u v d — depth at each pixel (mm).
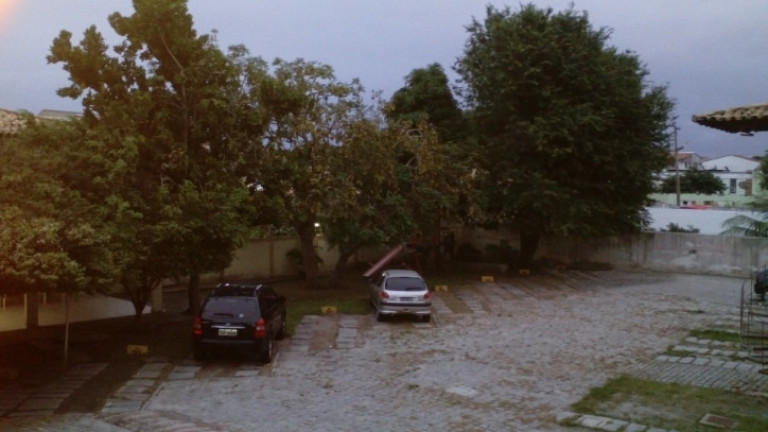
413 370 16266
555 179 31422
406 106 34781
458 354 17906
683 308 24297
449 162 29844
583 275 33031
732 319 22094
